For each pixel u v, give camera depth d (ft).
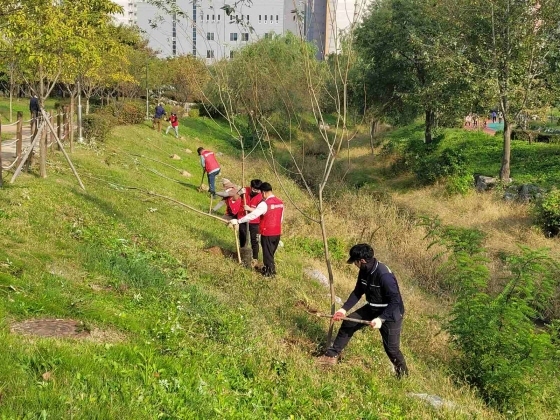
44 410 11.85
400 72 98.58
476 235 28.78
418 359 26.25
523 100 69.41
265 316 25.59
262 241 32.76
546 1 67.62
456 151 81.35
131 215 37.63
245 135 114.11
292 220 52.60
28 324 17.25
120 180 48.91
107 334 18.01
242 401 15.92
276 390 17.47
